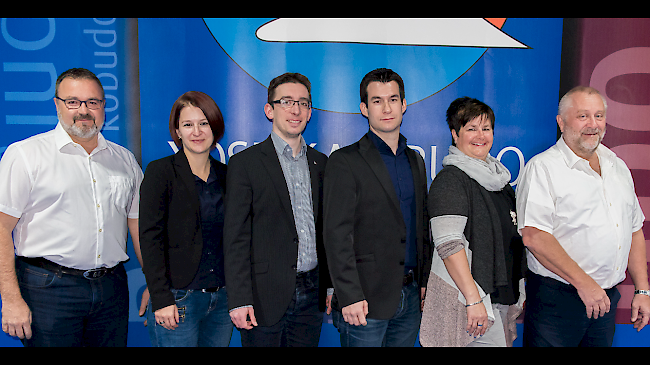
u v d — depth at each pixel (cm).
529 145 214
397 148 158
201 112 149
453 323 140
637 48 210
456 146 151
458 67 210
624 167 169
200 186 152
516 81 211
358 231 146
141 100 205
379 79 150
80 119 145
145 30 203
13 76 203
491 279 134
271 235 144
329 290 167
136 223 173
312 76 208
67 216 146
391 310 146
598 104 150
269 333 148
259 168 145
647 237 216
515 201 158
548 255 147
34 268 145
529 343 166
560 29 209
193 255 147
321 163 160
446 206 135
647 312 163
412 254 154
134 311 213
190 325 150
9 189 140
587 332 158
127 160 169
